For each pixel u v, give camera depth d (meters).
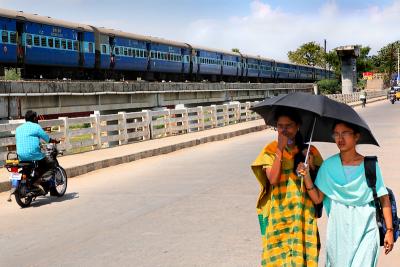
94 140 18.44
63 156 16.33
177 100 41.28
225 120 30.78
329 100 3.89
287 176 4.00
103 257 6.25
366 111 41.91
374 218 3.76
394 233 3.82
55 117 29.66
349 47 68.44
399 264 5.80
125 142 20.50
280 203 4.01
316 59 121.44
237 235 7.03
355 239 3.76
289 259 3.98
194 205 9.18
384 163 13.50
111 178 13.23
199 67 51.97
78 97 29.05
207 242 6.72
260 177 4.03
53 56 31.52
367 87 113.69
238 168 13.97
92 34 35.81
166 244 6.70
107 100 32.19
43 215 8.95
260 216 4.11
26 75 31.12
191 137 22.62
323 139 4.16
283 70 76.25
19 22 28.48
